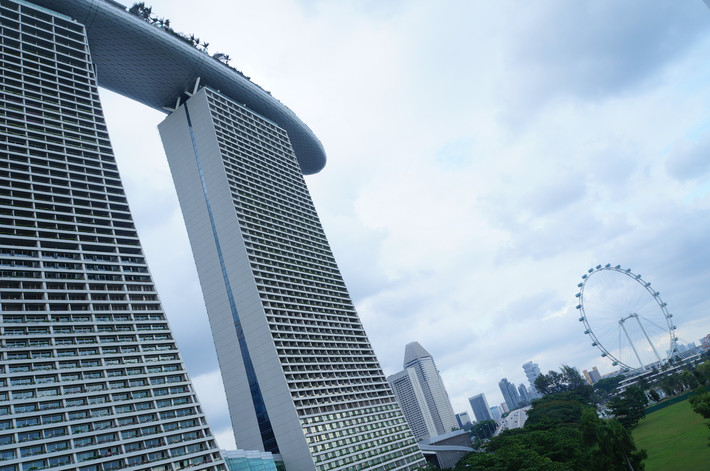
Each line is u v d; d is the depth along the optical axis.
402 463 165.62
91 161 125.00
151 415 96.81
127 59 171.00
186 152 190.38
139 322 107.25
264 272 168.88
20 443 79.38
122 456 87.94
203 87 194.75
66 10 146.00
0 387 82.50
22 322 91.44
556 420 178.75
